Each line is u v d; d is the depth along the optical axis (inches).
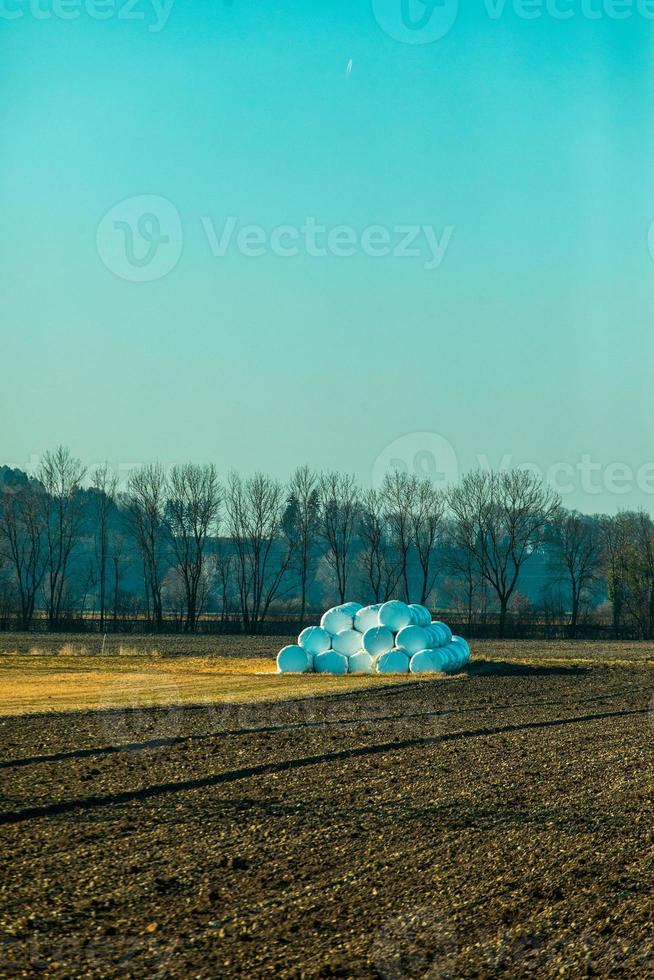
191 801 1610.5
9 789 1668.3
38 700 2915.8
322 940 1024.9
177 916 1082.1
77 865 1252.5
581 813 1573.6
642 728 2564.0
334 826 1467.8
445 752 2134.6
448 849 1354.6
